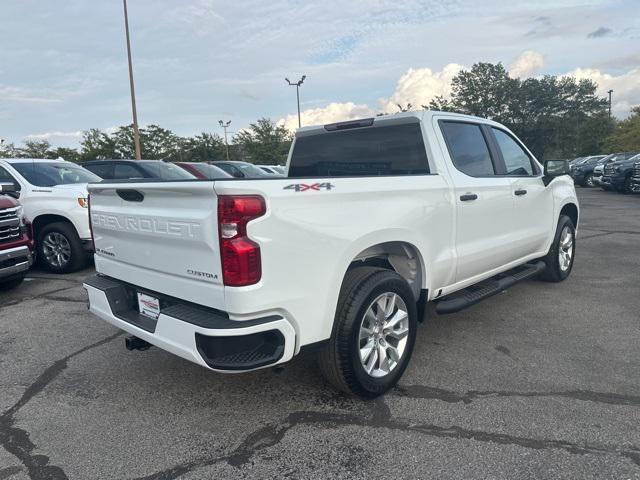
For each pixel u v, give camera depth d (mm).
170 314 2826
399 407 3209
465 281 4328
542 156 63219
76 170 8484
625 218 12688
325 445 2811
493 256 4574
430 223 3695
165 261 3002
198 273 2768
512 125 62438
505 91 60938
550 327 4645
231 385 3582
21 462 2729
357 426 2998
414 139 4000
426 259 3691
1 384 3703
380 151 4223
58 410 3293
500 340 4340
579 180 26156
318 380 3627
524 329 4602
